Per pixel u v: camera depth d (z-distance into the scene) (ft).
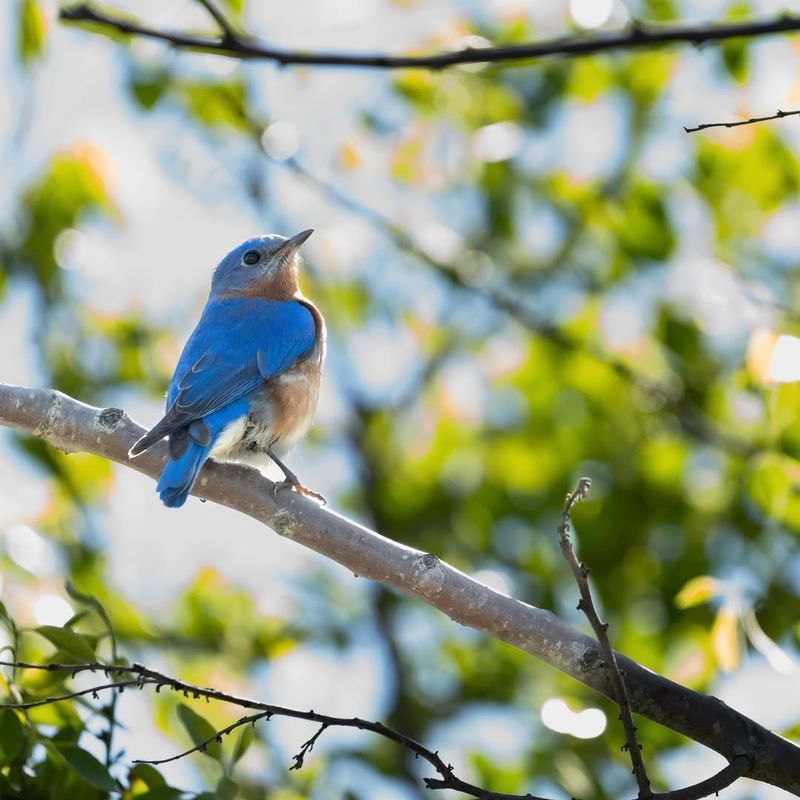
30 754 26.48
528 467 49.42
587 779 40.34
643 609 45.83
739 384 42.16
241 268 42.88
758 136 48.21
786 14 27.12
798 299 49.06
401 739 23.97
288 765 40.29
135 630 44.27
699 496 46.88
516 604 27.40
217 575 47.91
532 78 51.21
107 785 25.32
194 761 31.40
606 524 47.11
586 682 26.96
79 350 48.67
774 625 39.96
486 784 40.93
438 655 49.42
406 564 27.78
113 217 48.75
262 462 38.78
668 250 49.42
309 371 39.34
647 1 46.29
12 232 48.29
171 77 50.72
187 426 31.40
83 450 30.50
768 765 26.25
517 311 50.85
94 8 29.76
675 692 26.68
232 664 45.34
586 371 50.21
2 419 30.19
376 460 53.62
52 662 27.27
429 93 51.06
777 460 37.42
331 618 49.26
